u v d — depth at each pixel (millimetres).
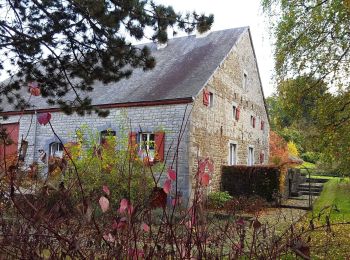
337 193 14156
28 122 15070
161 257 1793
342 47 8797
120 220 1744
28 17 6203
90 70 6680
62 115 14461
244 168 13812
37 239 1785
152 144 12070
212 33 17406
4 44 6156
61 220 1849
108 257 1713
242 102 17656
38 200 1924
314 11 8922
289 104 9570
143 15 5938
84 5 5625
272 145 23250
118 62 6547
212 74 13430
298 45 9094
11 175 1658
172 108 12398
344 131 8898
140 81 14492
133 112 13039
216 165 14102
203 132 13109
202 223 1966
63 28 6043
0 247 1699
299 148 28469
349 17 8539
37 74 6801
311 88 9281
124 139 10008
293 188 16188
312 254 4465
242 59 17734
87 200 1629
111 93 14172
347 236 6395
